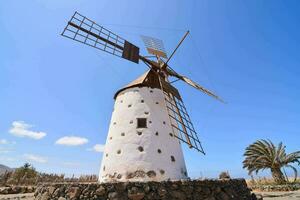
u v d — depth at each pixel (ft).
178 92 50.85
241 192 33.17
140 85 45.57
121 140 38.65
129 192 26.02
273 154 96.53
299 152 92.63
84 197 26.12
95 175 82.84
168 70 51.13
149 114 41.52
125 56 45.73
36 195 33.19
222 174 38.75
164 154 37.60
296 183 90.02
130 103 43.37
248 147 105.81
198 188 28.66
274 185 90.48
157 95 45.32
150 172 34.47
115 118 43.39
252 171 103.09
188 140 40.14
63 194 27.55
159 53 51.55
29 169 123.03
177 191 27.32
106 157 39.06
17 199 47.01
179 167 38.40
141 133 38.70
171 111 45.52
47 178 95.96
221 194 29.84
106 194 25.98
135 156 35.96
